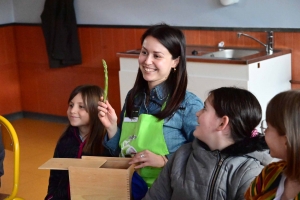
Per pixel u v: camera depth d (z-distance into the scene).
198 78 3.85
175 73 2.08
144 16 4.87
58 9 5.22
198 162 1.69
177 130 2.04
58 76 5.70
